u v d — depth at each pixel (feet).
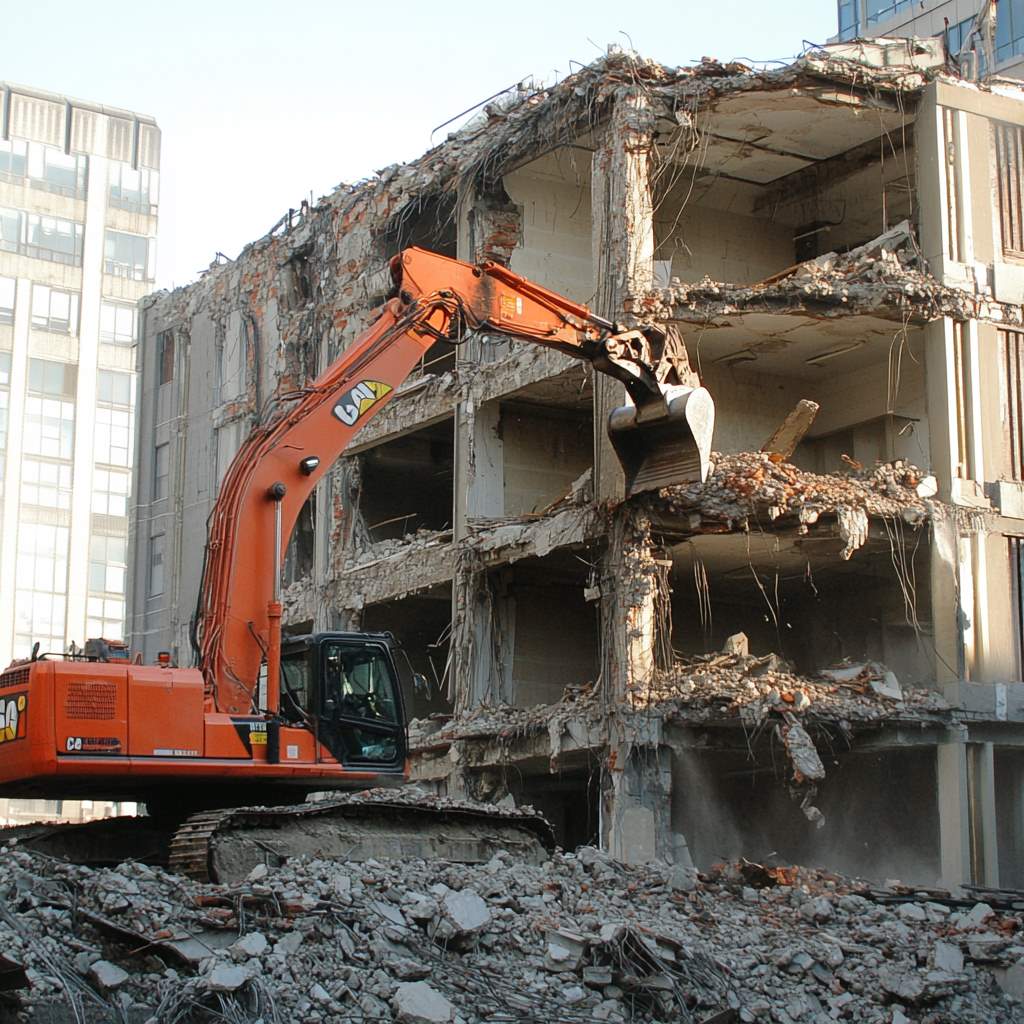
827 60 106.22
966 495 103.55
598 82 107.55
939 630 101.65
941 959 61.87
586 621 120.88
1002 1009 60.54
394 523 137.59
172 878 55.72
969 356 105.50
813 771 93.25
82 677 60.80
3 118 275.18
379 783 67.62
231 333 160.56
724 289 103.65
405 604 131.34
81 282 276.62
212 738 62.64
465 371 120.67
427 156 126.52
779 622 120.78
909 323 106.32
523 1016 51.60
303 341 146.10
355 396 70.38
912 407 112.27
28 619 260.21
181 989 48.91
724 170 119.24
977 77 116.16
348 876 57.47
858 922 67.26
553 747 103.45
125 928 51.93
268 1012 48.52
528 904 60.29
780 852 111.65
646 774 98.37
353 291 138.10
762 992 57.93
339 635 67.62
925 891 77.97
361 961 52.54
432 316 74.49
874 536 102.27
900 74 108.06
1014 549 104.63
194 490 163.94
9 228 272.31
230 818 60.34
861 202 122.11
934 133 107.96
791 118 110.22
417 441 134.41
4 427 264.72
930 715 99.19
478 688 114.93
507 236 120.06
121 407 276.62
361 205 137.80
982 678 101.35
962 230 107.34
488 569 116.67
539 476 121.60
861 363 114.83
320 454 68.54
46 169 278.05
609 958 55.72
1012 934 65.87
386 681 68.64
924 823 106.32
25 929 51.21
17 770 60.44
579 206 123.24
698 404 76.74
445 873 60.85
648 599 100.58
